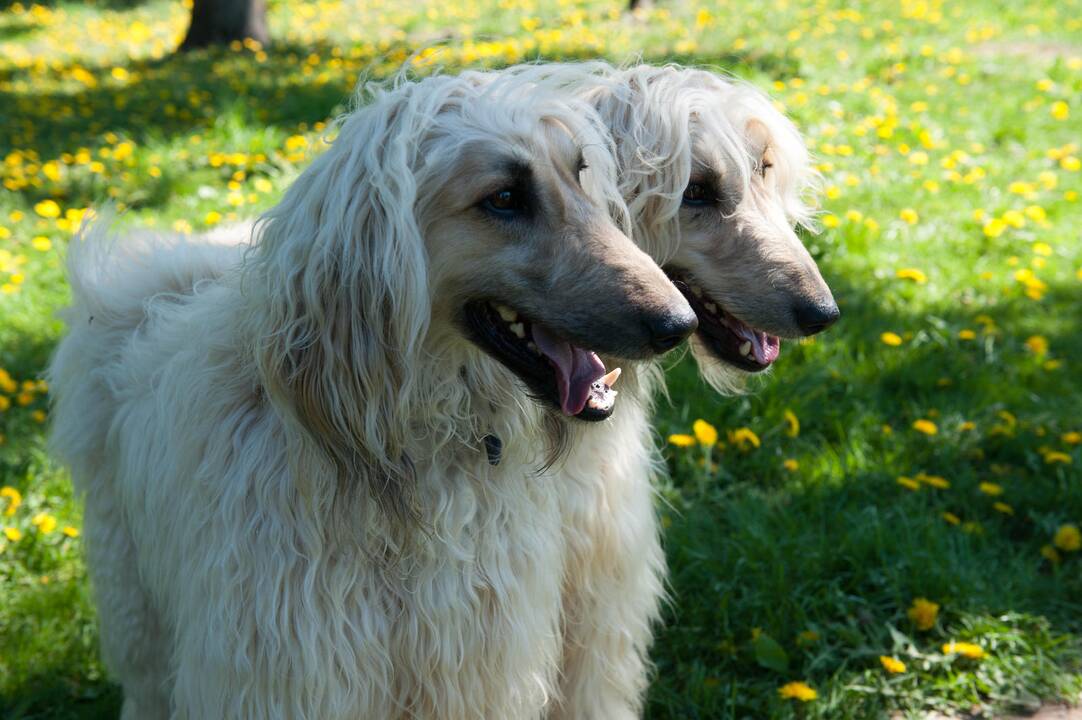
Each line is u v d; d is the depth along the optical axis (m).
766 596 4.16
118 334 3.54
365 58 14.25
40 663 4.03
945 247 6.97
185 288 3.55
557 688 3.34
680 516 4.45
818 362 5.61
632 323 2.58
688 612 4.18
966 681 3.83
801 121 9.17
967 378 5.57
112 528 3.50
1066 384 5.56
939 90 10.70
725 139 3.22
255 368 2.86
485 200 2.65
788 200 3.51
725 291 3.28
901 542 4.35
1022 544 4.55
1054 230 7.23
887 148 8.59
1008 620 4.04
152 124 10.31
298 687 2.79
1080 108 10.00
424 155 2.67
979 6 16.11
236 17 16.56
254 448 2.82
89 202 7.92
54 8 23.19
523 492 2.94
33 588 4.34
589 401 2.72
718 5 17.61
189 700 2.96
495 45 12.43
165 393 3.05
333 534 2.78
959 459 5.00
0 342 6.07
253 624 2.79
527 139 2.65
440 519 2.82
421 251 2.61
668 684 3.95
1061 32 14.16
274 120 10.13
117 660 3.59
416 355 2.69
